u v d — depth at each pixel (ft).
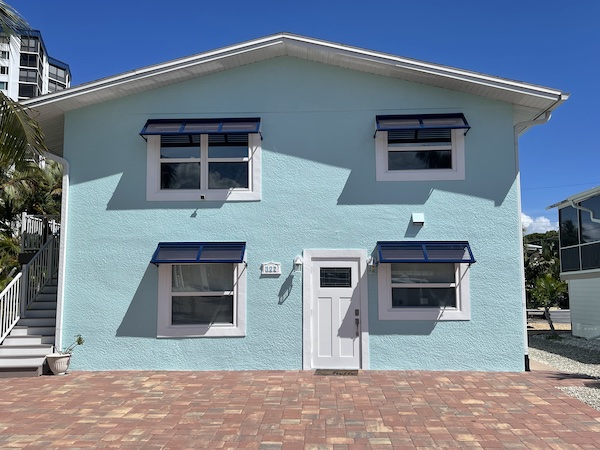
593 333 55.77
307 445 20.79
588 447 20.40
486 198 35.12
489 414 24.76
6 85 203.10
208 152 36.42
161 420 24.06
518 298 34.32
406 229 35.22
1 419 24.32
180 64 35.47
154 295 35.29
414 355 34.32
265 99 36.60
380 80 36.32
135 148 36.45
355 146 35.96
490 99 35.73
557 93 33.65
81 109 36.78
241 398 27.68
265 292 35.19
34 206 66.39
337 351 34.76
